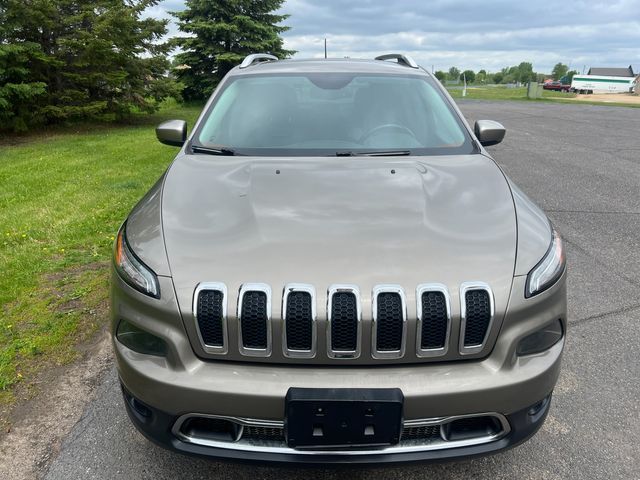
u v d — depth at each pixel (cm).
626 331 342
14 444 243
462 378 182
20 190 673
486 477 227
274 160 272
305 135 301
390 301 181
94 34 1254
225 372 183
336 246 196
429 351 182
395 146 294
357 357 181
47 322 343
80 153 973
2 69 1134
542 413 204
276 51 2242
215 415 183
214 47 2094
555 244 216
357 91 332
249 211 220
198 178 252
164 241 205
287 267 188
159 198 239
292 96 328
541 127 1420
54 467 230
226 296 182
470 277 187
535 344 195
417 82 346
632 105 2464
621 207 616
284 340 180
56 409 266
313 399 175
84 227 520
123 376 199
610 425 258
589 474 228
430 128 309
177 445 192
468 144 299
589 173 801
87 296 379
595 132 1316
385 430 178
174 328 186
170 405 186
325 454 184
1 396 275
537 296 192
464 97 3164
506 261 195
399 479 227
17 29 1173
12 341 322
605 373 299
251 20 2097
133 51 1378
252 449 186
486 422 192
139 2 1412
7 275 410
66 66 1294
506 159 914
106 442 245
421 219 213
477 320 184
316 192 235
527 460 236
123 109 1430
